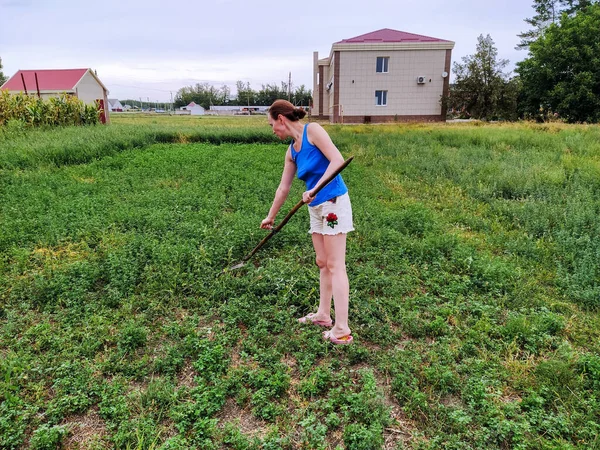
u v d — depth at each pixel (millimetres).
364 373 2938
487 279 4418
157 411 2617
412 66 35094
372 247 5148
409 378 2912
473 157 11438
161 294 3959
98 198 6621
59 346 3143
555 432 2488
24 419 2510
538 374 2992
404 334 3570
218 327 3506
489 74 32188
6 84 30000
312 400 2781
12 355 2996
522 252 5238
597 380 2896
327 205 3098
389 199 7703
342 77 35500
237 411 2693
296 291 4086
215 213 6215
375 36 37094
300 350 3258
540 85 30438
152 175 8875
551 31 29750
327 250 3215
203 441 2400
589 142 12680
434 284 4281
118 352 3125
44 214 5816
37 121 15086
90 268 4254
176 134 15977
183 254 4582
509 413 2604
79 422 2570
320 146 3016
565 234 5523
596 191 7531
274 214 3686
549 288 4359
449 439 2449
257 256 4895
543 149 12281
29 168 8836
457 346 3312
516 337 3377
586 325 3656
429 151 12672
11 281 4039
